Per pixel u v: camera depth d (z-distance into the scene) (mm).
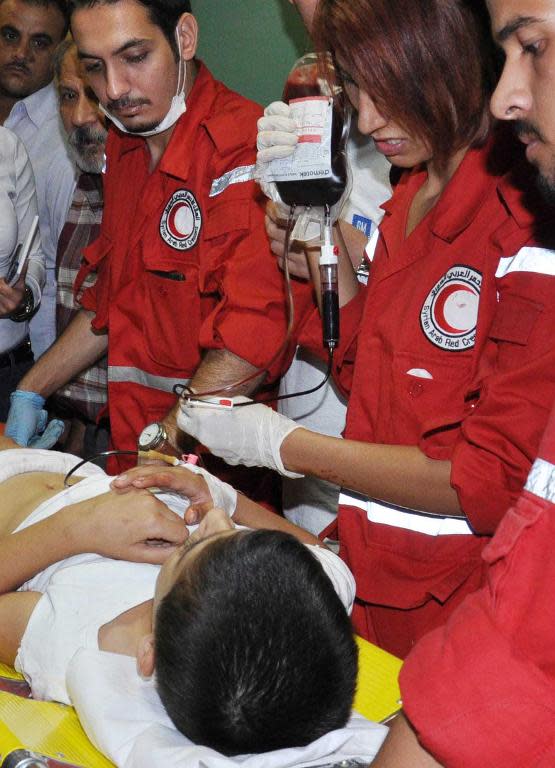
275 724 1003
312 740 1029
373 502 1585
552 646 798
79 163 2557
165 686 1054
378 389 1567
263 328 1827
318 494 2143
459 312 1448
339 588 1402
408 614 1578
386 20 1307
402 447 1468
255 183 1883
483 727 812
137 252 2127
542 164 931
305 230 1659
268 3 2836
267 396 2205
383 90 1352
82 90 2461
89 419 2717
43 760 1094
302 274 1789
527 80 869
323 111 1570
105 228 2258
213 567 1065
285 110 1605
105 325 2270
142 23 1887
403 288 1541
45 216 3045
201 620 1021
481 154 1428
